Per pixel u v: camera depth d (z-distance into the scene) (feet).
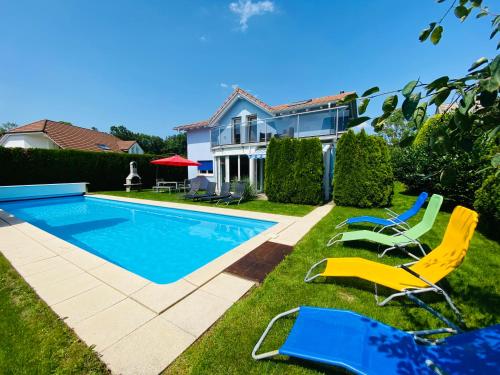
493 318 10.95
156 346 9.41
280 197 43.91
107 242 27.48
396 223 22.02
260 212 35.55
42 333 10.00
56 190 57.52
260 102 64.08
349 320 8.64
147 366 8.53
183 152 224.33
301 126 53.42
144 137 241.35
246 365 8.56
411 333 8.87
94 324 10.61
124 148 118.11
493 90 3.25
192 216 38.34
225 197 45.88
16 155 55.57
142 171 80.74
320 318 8.80
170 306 11.94
